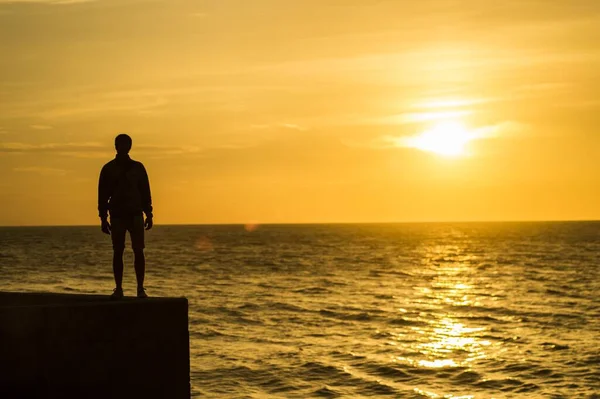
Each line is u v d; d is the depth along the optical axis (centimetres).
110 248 11331
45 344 833
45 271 6344
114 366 881
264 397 2019
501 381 2250
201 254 9850
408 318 3650
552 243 13762
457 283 5769
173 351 929
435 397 2067
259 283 5531
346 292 4956
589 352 2684
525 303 4372
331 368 2381
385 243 14612
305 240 16388
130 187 980
